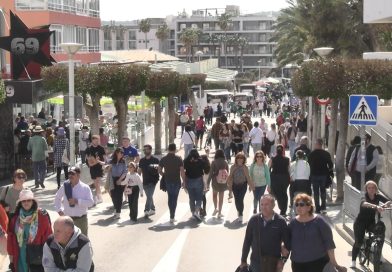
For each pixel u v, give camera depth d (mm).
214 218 18891
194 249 14859
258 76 179375
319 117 35344
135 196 18375
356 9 42062
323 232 8875
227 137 33812
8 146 26469
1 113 26297
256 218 9180
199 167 18219
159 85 37500
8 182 25594
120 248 14961
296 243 8914
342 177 21469
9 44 29672
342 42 41469
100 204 21391
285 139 35656
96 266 13281
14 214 10148
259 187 18266
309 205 8914
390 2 23016
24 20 52438
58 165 23922
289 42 57375
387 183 20953
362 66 19641
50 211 19766
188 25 192250
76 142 31906
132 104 52312
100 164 21500
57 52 54438
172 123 42469
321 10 41469
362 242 12836
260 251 9102
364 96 14758
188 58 174375
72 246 7527
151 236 16344
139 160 20453
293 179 18188
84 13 60656
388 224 13711
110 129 39406
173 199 18156
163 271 12883
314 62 20500
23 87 26031
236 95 87000
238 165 18203
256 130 32938
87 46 61094
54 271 7562
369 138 19438
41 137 24297
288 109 66250
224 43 183875
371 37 42125
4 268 12586
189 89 50344
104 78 26797
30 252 9938
